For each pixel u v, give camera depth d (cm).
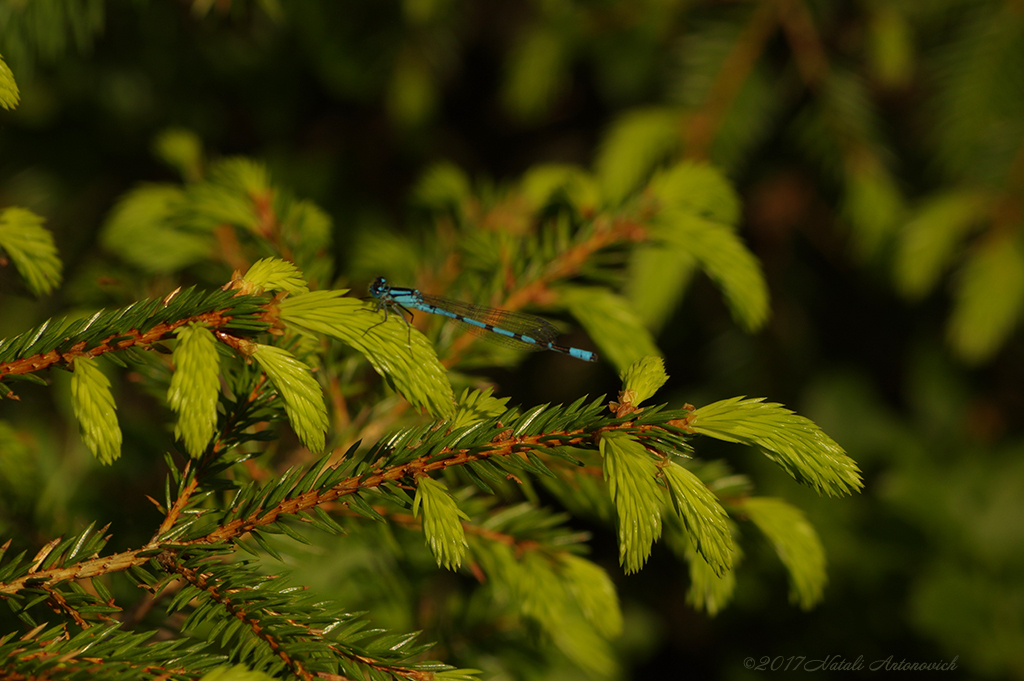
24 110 463
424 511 150
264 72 503
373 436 214
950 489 456
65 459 262
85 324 151
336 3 454
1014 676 398
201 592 148
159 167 509
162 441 283
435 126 572
